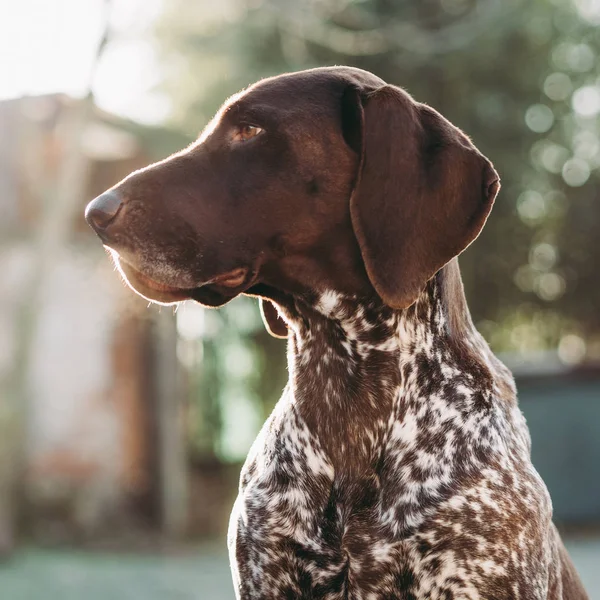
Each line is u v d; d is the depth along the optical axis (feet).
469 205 11.87
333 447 12.36
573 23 67.21
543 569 12.00
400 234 11.85
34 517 46.85
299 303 12.79
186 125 58.65
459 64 62.28
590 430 43.96
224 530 51.01
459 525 11.65
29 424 46.32
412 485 11.91
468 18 61.41
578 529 43.68
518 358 52.06
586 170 70.13
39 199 47.37
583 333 73.05
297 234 12.37
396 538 11.76
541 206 69.72
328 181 12.34
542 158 68.80
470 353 12.66
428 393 12.25
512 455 12.19
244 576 12.41
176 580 36.17
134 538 47.62
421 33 58.95
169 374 50.55
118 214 12.04
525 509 11.88
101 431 49.24
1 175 47.29
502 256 68.44
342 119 12.43
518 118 65.41
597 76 68.33
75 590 34.40
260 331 60.90
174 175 12.22
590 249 70.85
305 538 12.14
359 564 11.84
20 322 45.14
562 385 44.16
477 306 68.49
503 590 11.62
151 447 50.42
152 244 12.03
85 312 49.21
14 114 47.70
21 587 35.12
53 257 45.52
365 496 12.10
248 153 12.31
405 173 11.90
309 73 12.69
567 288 71.56
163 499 49.62
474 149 12.05
